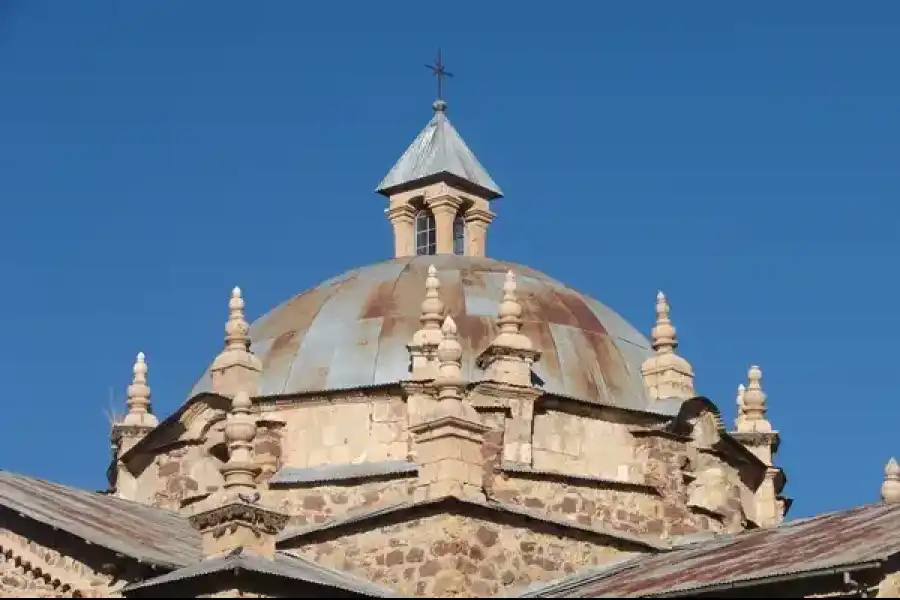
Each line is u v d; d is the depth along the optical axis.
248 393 72.81
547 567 67.56
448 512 66.06
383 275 77.00
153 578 63.38
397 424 71.44
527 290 76.25
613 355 74.81
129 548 65.00
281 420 72.62
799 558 59.88
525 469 69.94
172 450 74.19
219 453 73.06
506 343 71.44
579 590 64.81
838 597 56.84
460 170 80.81
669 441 73.00
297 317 76.00
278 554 67.25
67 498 70.31
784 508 80.25
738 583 58.62
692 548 68.62
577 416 72.38
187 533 69.75
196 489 73.06
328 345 73.94
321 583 61.62
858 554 57.84
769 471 77.50
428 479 67.19
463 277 76.19
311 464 71.94
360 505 70.00
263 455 71.75
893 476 69.81
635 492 71.94
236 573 60.19
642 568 66.38
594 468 72.06
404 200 81.50
